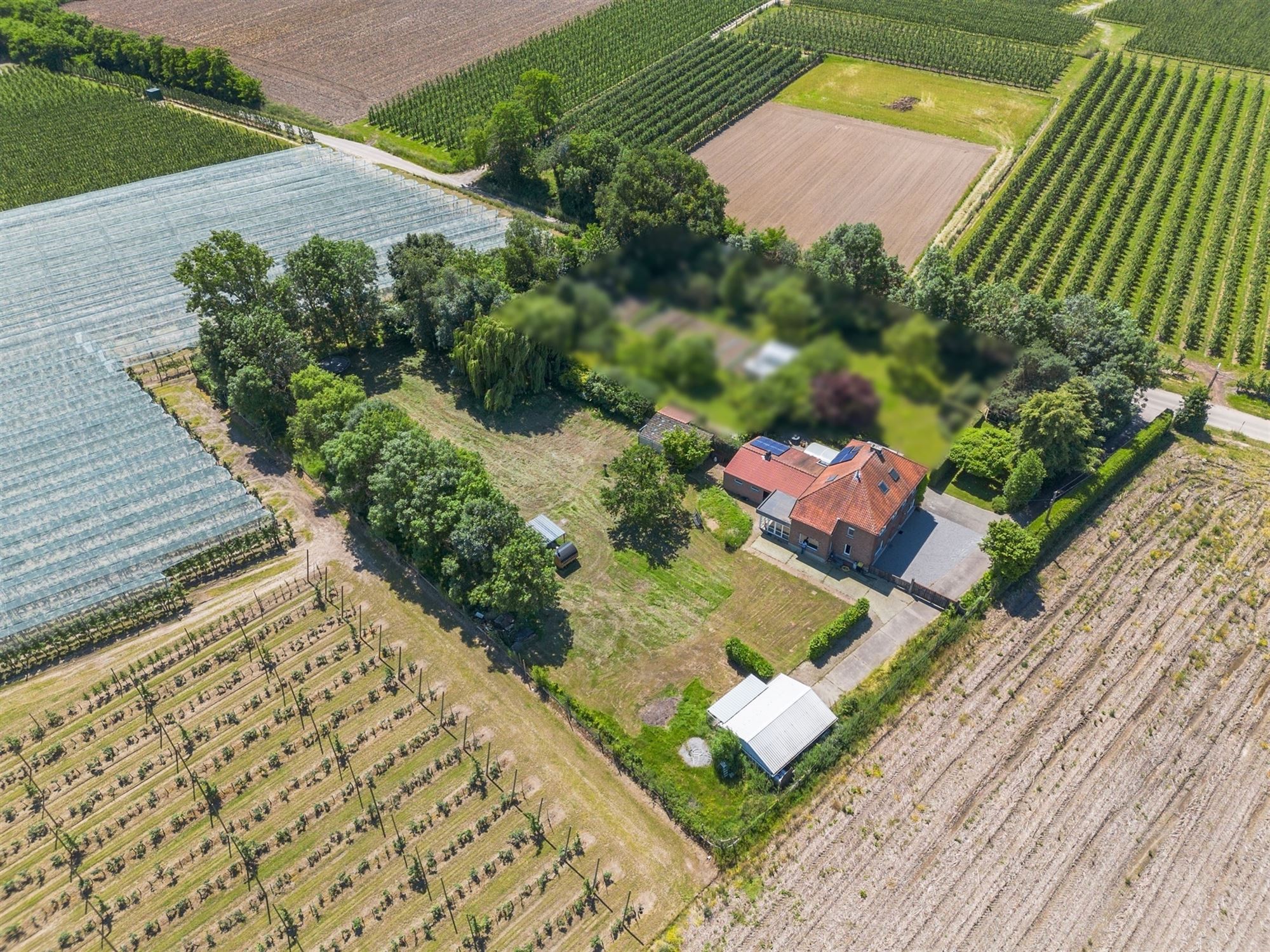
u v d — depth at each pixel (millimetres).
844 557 61688
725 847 45531
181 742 51000
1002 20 163125
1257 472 71125
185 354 83938
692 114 130375
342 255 79625
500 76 143625
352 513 66312
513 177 117438
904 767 49625
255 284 77312
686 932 42625
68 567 59719
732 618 58469
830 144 125375
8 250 100875
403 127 131250
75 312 88750
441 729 51750
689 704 52875
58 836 46406
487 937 42500
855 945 42125
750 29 162750
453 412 77312
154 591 58750
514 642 56625
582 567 62531
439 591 60031
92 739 51250
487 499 58844
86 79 153375
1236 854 45750
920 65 149000
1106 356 71250
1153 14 166250
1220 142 117500
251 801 48125
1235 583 61031
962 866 45156
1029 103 136125
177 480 66875
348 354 84938
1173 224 101312
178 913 43375
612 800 48312
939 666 55156
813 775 48844
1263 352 85375
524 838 46344
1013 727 51750
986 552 59125
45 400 75312
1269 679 54562
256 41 165750
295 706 52875
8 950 42250
